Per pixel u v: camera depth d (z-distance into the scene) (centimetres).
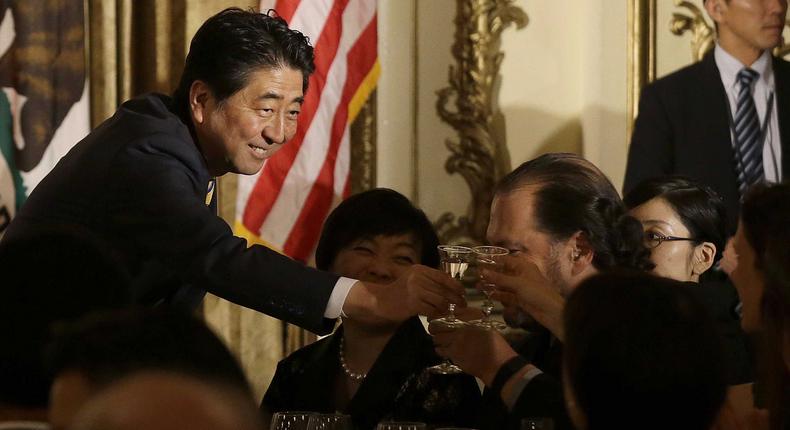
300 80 687
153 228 646
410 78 1246
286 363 731
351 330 705
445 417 676
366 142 1212
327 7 1157
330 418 559
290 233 1138
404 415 678
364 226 716
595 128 1279
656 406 359
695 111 1161
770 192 479
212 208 711
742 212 488
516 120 1284
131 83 1120
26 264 386
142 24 1125
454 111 1264
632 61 1239
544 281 584
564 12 1302
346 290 627
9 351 364
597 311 369
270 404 721
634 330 363
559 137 1298
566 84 1302
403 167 1244
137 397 241
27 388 362
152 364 254
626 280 376
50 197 663
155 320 272
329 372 712
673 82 1172
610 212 612
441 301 600
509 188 623
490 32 1271
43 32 1093
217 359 262
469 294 1184
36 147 1087
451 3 1264
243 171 695
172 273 669
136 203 648
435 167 1256
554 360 616
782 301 452
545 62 1294
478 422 638
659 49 1247
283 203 1138
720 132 1157
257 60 670
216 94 675
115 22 1112
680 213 757
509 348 565
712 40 1245
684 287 380
